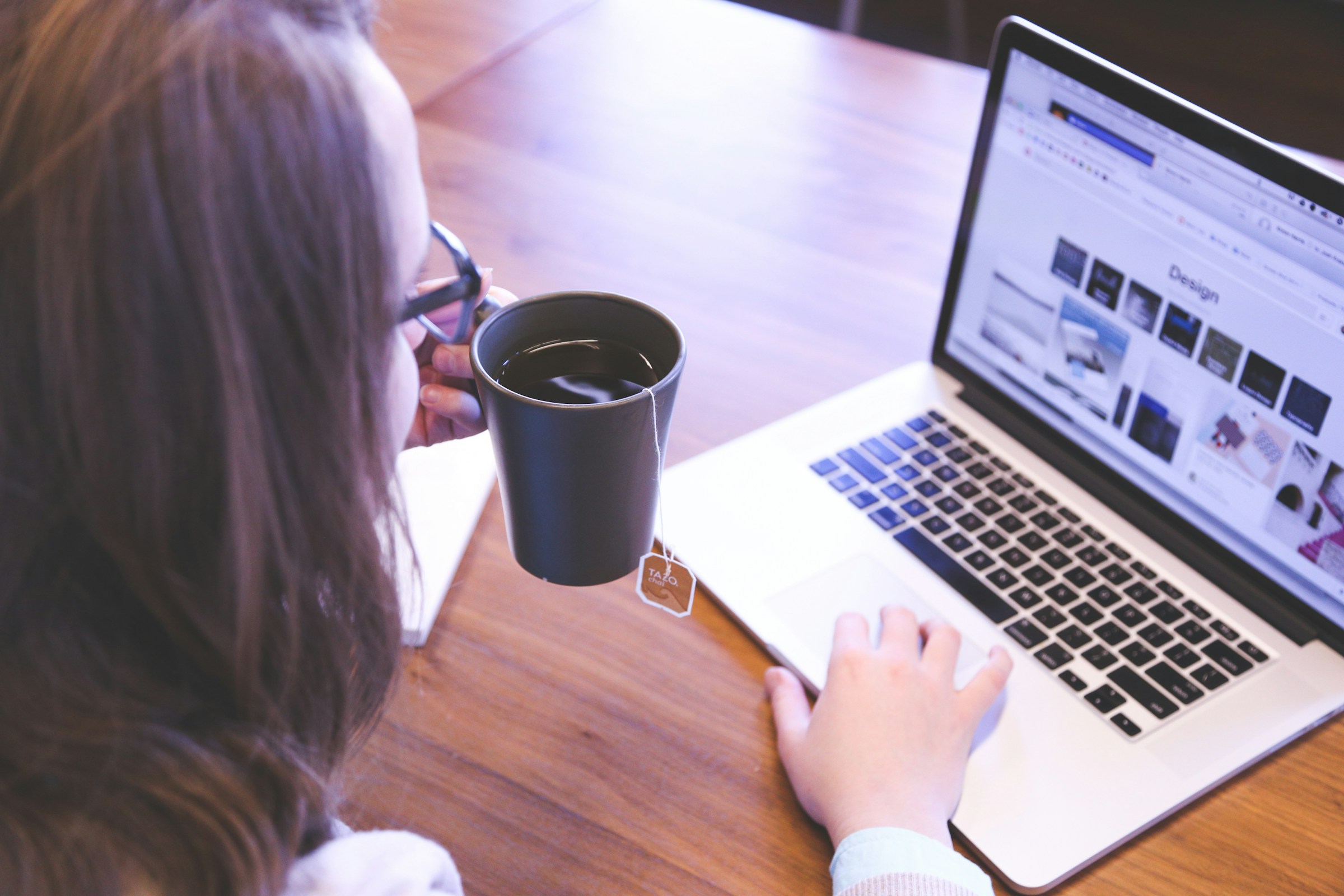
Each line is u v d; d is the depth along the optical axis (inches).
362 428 14.4
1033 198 31.7
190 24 11.5
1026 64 30.7
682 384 35.7
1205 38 126.7
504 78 50.3
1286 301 26.1
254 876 14.3
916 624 27.1
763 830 23.9
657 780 24.8
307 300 12.5
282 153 11.7
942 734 24.4
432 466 31.7
